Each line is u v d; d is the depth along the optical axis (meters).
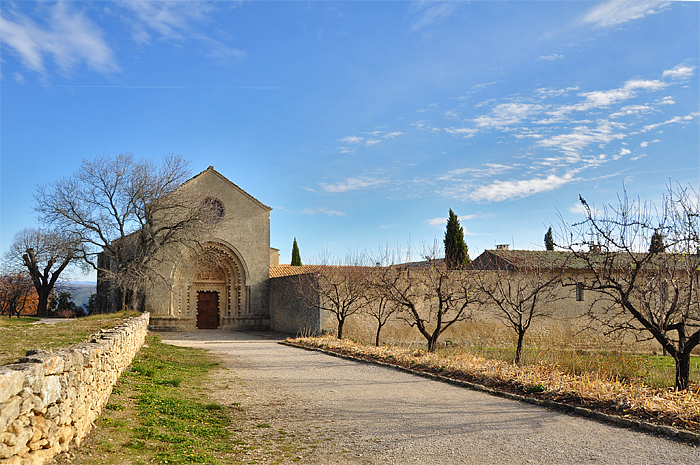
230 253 40.41
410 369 14.58
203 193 39.78
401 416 9.16
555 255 28.92
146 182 34.25
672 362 20.25
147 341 22.94
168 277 37.69
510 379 11.73
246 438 7.78
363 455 6.97
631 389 9.82
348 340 23.75
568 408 9.46
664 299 11.76
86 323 19.52
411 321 27.41
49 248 33.25
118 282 32.34
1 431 4.09
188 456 6.46
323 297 27.44
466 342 26.94
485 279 23.59
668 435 7.70
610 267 12.23
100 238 34.12
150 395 9.88
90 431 6.73
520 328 16.08
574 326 28.16
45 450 4.98
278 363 17.05
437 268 20.27
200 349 22.25
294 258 53.62
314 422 8.77
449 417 9.05
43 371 4.95
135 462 5.94
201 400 10.39
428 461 6.68
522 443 7.39
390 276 23.70
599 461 6.55
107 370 8.69
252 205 41.19
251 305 40.16
